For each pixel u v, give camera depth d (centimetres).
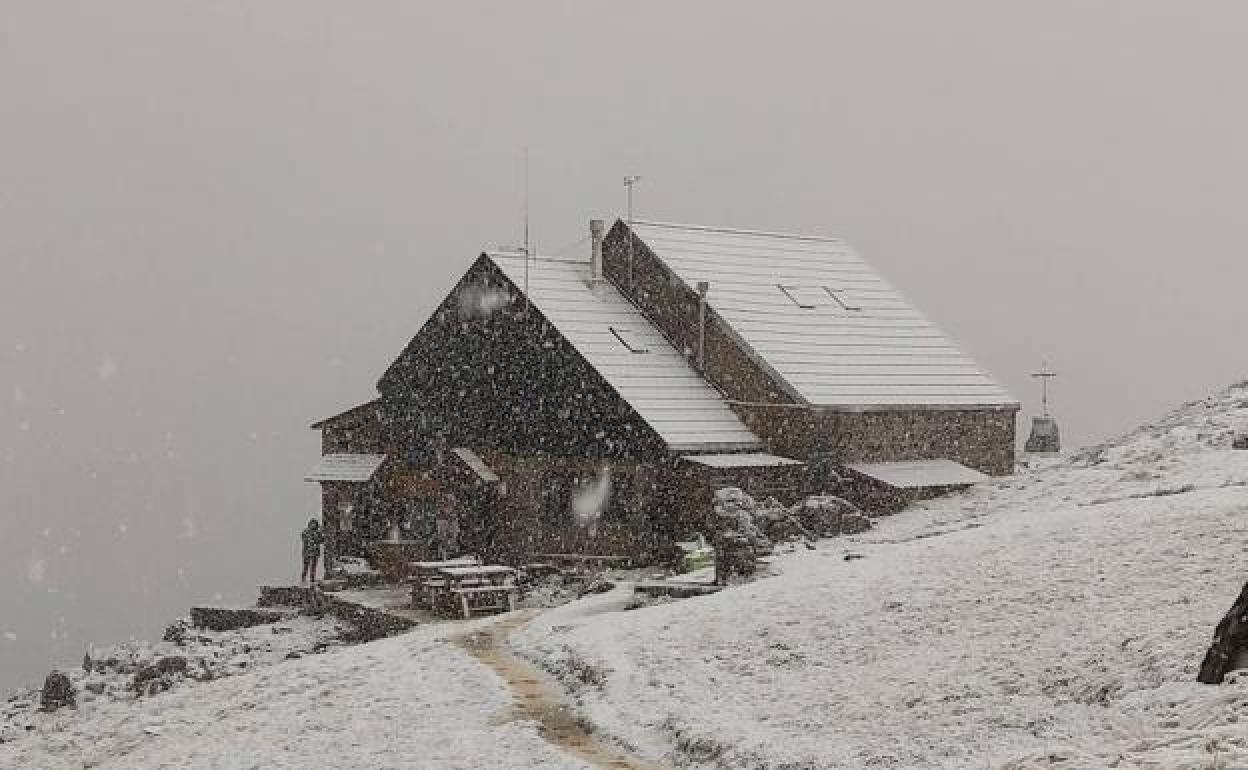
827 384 5056
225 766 2492
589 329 5238
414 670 3005
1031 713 1877
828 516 4456
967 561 2819
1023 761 1483
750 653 2550
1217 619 2016
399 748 2391
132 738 2914
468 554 5219
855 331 5578
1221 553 2409
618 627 2997
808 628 2608
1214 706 1585
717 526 4203
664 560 4734
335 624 4559
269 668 3447
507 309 5306
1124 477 4172
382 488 5588
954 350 5725
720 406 5147
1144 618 2131
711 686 2402
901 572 2872
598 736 2292
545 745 2242
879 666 2280
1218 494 3084
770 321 5359
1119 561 2519
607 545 4919
